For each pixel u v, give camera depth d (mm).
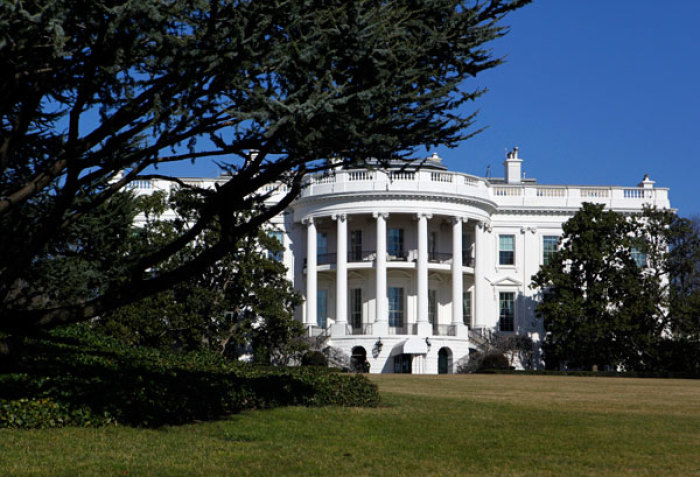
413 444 15484
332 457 13969
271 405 20172
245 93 12773
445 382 35531
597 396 28078
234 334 45375
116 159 14461
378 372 55656
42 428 14891
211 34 11695
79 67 12641
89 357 21281
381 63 12562
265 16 11711
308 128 12883
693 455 14883
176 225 36594
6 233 17406
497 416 19969
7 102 13234
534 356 60469
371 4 12664
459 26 13453
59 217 14781
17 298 23641
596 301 53344
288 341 47000
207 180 56281
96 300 15828
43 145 17078
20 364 18141
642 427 18516
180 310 43031
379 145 13344
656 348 51844
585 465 13797
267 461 13391
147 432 15367
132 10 10906
